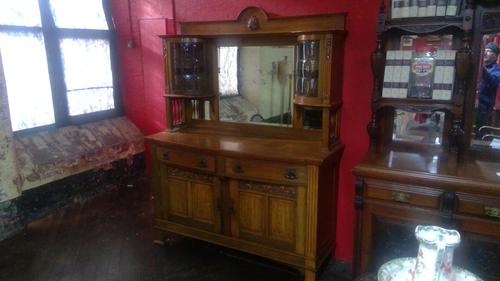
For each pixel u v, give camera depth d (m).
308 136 2.65
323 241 2.48
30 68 3.17
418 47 2.20
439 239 1.11
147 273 2.55
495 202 1.79
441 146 2.29
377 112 2.34
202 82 2.91
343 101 2.54
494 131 2.14
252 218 2.50
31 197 3.15
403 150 2.36
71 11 3.44
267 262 2.70
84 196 3.58
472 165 2.04
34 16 3.17
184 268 2.62
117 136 3.75
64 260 2.69
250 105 2.84
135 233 3.08
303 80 2.45
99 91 3.74
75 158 3.34
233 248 2.63
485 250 1.86
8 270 2.56
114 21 3.72
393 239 2.07
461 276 1.29
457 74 2.03
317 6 2.51
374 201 2.06
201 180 2.65
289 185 2.31
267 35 2.65
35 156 3.10
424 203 1.94
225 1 2.88
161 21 3.34
